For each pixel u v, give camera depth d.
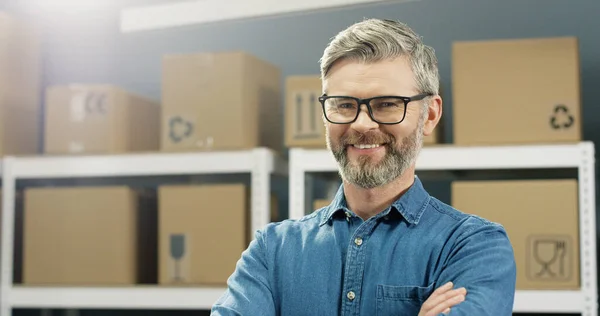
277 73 3.14
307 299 1.37
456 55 2.60
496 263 1.30
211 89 2.85
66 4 3.64
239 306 1.41
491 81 2.57
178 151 2.86
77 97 3.00
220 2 2.36
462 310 1.24
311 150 2.72
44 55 3.64
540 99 2.54
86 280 2.91
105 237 2.91
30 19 3.65
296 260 1.40
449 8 3.19
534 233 2.50
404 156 1.30
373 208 1.38
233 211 2.79
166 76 2.89
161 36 3.53
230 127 2.82
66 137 3.00
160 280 2.84
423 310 1.26
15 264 3.19
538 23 3.11
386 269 1.33
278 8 2.29
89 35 3.61
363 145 1.29
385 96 1.28
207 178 3.40
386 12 3.25
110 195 2.92
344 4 2.24
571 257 2.48
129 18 2.46
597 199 2.98
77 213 2.94
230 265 2.78
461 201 2.55
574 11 3.08
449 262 1.32
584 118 3.03
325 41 3.32
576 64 2.53
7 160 3.06
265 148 2.80
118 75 3.57
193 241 2.81
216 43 3.46
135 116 3.07
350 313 1.33
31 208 2.98
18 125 3.24
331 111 1.31
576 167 2.57
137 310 3.46
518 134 2.55
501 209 2.53
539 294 2.49
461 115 2.59
